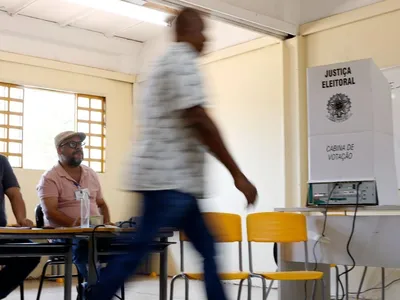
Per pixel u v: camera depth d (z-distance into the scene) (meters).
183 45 2.20
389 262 3.20
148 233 2.11
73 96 7.57
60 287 6.05
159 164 2.12
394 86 5.28
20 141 7.05
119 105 7.95
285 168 6.11
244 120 6.68
